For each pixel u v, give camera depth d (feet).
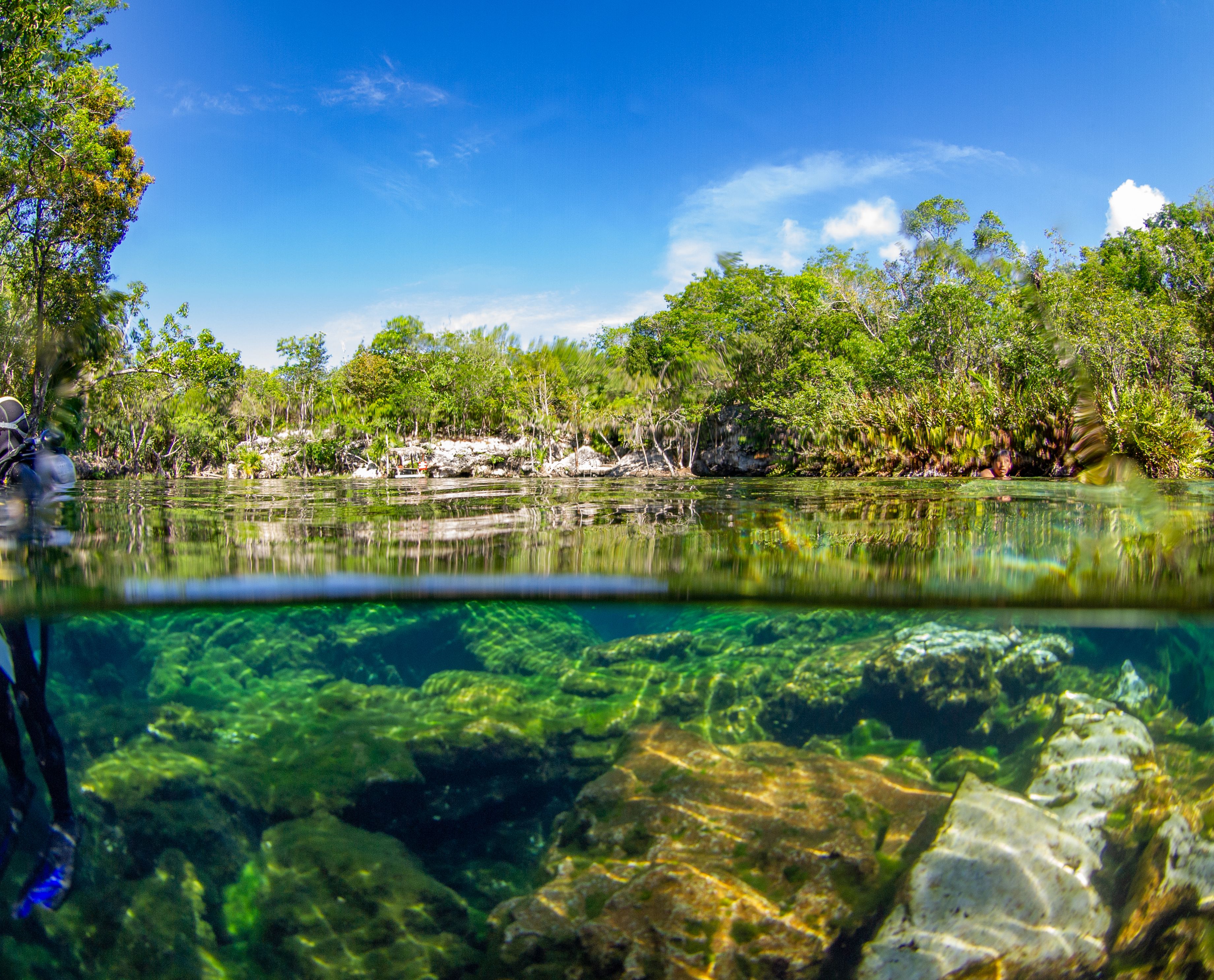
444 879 16.19
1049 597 11.84
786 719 20.67
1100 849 12.96
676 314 126.62
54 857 13.11
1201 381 56.24
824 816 14.37
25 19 63.98
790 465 69.00
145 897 13.62
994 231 80.89
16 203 68.85
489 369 155.63
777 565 11.76
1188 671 18.57
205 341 97.55
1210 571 11.02
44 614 13.80
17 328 61.82
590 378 145.89
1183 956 10.75
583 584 12.12
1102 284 73.20
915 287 110.42
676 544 13.26
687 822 14.39
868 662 20.38
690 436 115.24
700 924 12.01
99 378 87.81
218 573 11.82
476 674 23.88
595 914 12.42
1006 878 12.01
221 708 21.79
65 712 18.81
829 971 11.28
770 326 115.24
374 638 28.02
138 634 22.76
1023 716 18.69
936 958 10.95
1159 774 14.10
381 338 198.80
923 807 14.64
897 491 22.95
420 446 133.80
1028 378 39.73
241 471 121.49
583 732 20.38
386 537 14.42
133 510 19.27
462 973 12.42
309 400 152.76
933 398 41.98
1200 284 85.05
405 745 17.92
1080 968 10.85
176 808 15.23
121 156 75.61
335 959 12.73
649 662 24.48
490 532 15.23
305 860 14.71
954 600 12.56
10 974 12.16
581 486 35.06
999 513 16.33
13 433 19.10
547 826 18.03
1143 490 21.54
